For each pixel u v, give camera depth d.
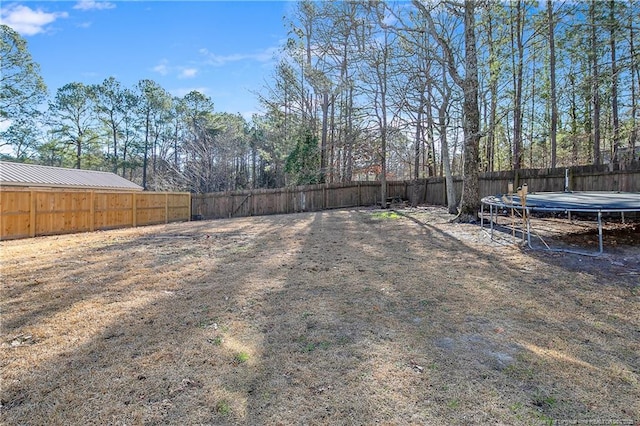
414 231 7.38
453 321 2.80
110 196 11.22
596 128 11.10
